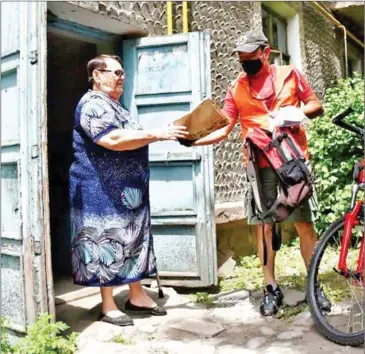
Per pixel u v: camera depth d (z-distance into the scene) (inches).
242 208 219.5
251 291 171.6
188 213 175.3
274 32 287.7
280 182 135.0
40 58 126.3
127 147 134.0
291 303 152.1
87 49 208.5
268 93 140.3
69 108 214.1
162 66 177.8
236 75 238.2
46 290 126.3
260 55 138.8
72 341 124.4
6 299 133.6
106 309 145.3
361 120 229.9
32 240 125.5
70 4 149.7
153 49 178.9
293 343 123.9
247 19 247.9
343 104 238.8
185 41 174.6
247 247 227.0
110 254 140.7
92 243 140.9
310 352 116.9
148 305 151.6
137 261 145.3
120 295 168.7
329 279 171.6
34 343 115.6
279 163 134.2
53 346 116.7
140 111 181.8
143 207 147.8
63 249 207.6
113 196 141.1
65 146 213.0
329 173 233.6
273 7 281.4
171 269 178.2
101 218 140.9
